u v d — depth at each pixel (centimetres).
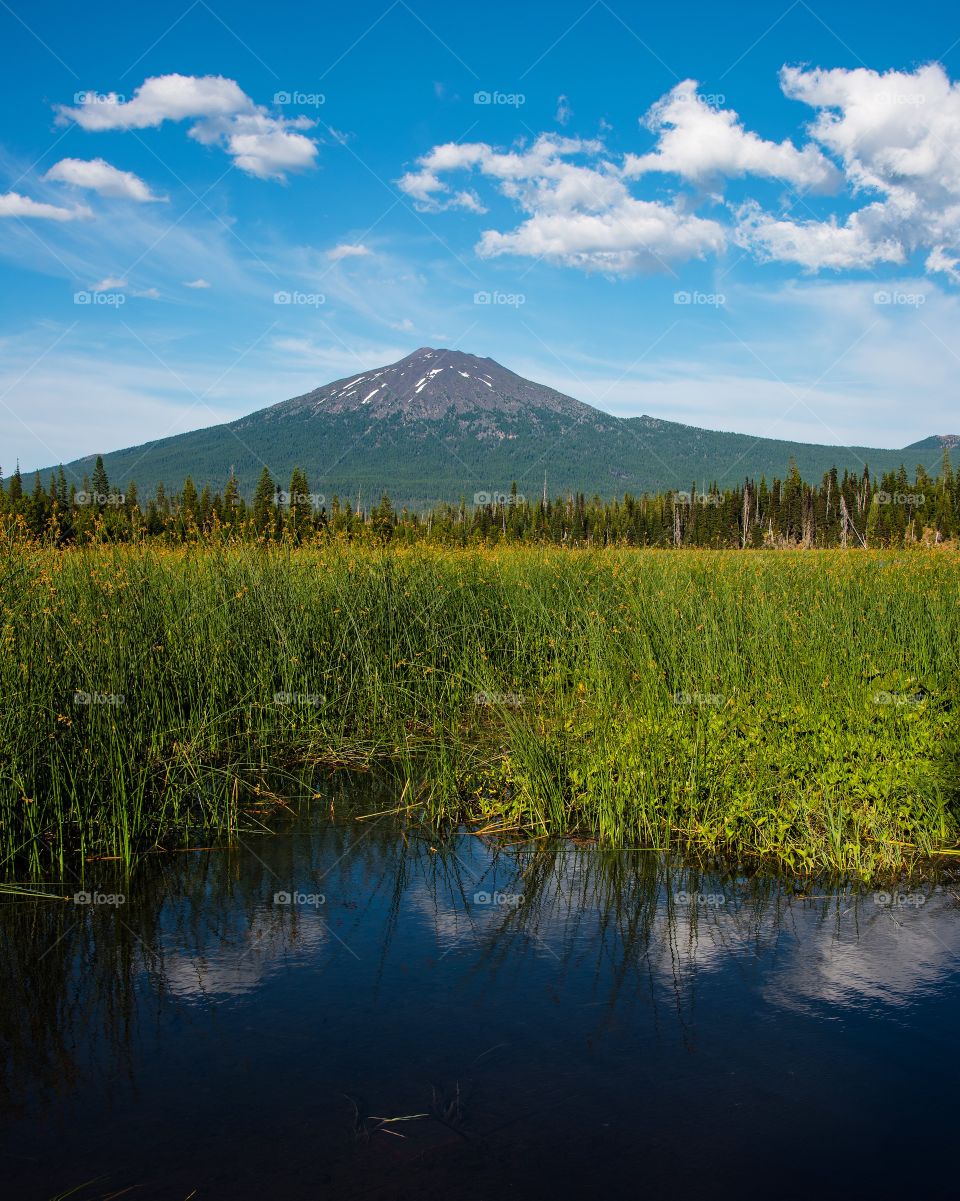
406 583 1034
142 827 575
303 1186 261
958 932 434
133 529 1025
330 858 548
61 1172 270
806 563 1222
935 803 556
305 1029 352
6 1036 351
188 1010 368
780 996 373
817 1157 272
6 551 736
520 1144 279
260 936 439
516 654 934
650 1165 269
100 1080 319
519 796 612
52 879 514
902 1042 337
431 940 433
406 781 691
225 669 780
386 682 873
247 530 1089
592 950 420
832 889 489
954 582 1066
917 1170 266
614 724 648
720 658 768
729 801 560
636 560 1240
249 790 677
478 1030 349
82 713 601
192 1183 263
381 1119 294
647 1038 341
